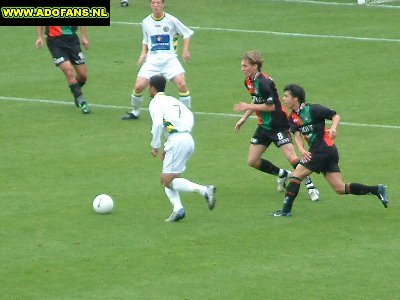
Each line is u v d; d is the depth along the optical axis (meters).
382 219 42.97
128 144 55.31
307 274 36.62
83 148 54.47
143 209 44.41
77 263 37.78
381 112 61.97
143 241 40.19
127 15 94.88
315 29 88.56
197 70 73.94
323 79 70.62
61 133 57.66
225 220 42.91
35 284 35.75
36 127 58.97
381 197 42.72
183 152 42.28
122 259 38.16
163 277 36.34
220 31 88.00
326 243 39.91
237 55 78.94
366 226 42.03
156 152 41.81
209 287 35.38
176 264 37.62
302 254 38.66
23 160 52.12
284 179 46.91
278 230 41.53
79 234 41.06
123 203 45.22
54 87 69.56
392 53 79.19
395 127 58.56
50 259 38.25
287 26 89.94
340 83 69.50
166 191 42.78
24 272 36.91
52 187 47.56
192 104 64.56
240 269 37.09
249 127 59.19
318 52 79.75
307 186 45.84
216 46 82.38
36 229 41.69
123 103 65.31
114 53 79.88
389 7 98.06
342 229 41.66
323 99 65.19
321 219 43.03
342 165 50.91
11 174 49.62
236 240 40.31
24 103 65.00
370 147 54.41
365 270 37.00
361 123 59.56
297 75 71.94
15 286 35.53
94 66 75.56
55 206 44.75
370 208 44.53
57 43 62.41
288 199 43.09
